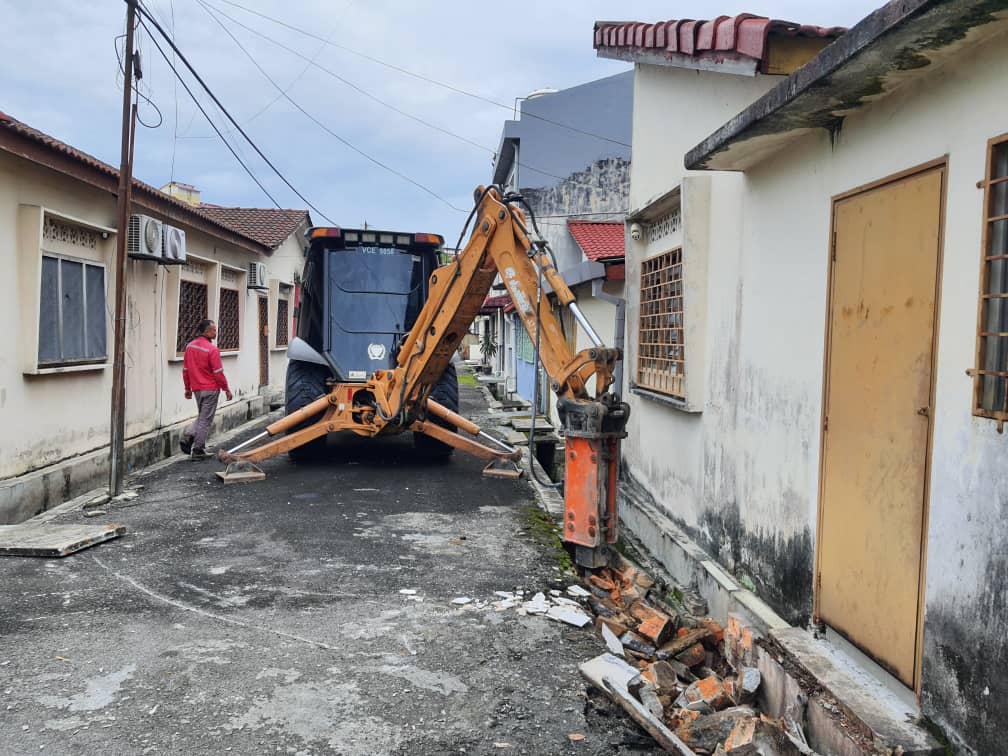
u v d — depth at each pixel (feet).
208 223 37.73
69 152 23.59
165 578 17.39
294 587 16.96
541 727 11.38
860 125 11.89
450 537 21.17
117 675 12.57
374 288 31.50
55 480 24.25
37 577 17.30
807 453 13.46
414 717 11.55
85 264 26.76
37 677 12.44
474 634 14.66
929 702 9.82
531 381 52.39
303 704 11.80
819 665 11.75
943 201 9.88
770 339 15.02
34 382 23.71
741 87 16.58
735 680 13.50
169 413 35.63
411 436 39.47
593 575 18.70
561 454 37.04
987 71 9.08
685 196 18.54
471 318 25.85
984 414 8.89
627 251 25.02
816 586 13.00
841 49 9.81
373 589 16.93
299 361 31.42
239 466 28.19
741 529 16.40
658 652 14.69
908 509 10.46
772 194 15.03
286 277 60.49
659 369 22.79
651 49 19.77
